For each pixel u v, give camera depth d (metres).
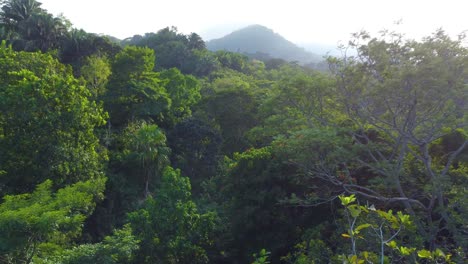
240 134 30.70
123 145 25.95
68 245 13.27
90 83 30.06
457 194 9.61
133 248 10.70
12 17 33.53
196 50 67.75
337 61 12.12
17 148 14.40
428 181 11.14
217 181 20.94
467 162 12.33
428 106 10.81
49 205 9.95
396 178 10.52
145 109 28.52
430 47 10.20
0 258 9.64
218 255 15.25
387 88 10.45
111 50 38.34
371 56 11.10
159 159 24.06
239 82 37.50
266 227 14.35
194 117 32.34
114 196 21.97
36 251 10.27
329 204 13.66
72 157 15.47
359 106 11.87
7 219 8.67
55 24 34.19
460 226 9.66
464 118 10.43
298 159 11.60
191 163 28.47
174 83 35.81
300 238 13.30
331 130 11.83
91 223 20.02
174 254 13.30
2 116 14.41
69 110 15.63
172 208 13.34
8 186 14.43
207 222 14.28
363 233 8.68
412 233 8.62
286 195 14.43
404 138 10.88
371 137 13.55
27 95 14.95
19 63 17.66
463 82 10.24
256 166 14.97
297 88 12.90
